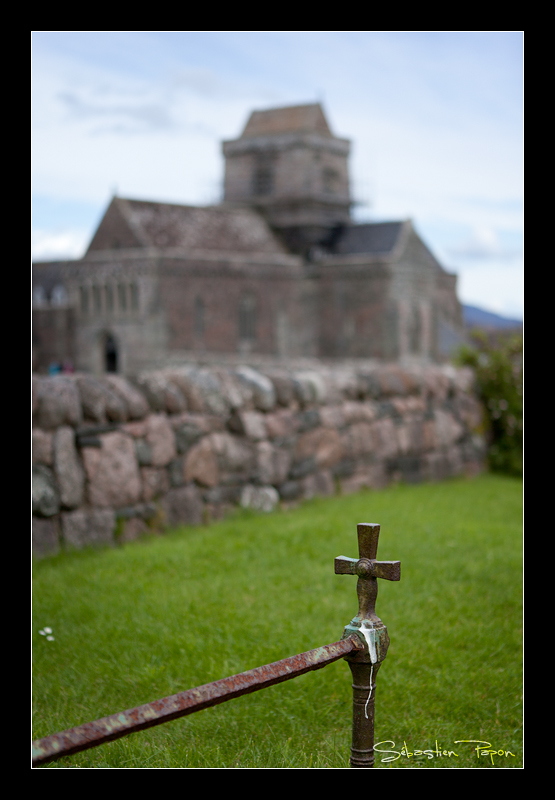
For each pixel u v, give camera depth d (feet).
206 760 14.94
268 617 21.16
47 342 237.04
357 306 248.52
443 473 48.37
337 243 261.03
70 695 17.40
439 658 19.02
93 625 20.76
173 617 20.98
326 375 41.65
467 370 53.21
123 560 26.22
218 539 29.22
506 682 18.06
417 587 23.97
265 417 36.42
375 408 43.91
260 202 264.52
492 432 53.52
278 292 247.29
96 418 29.12
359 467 42.39
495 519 34.04
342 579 24.64
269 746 15.67
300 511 35.55
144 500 30.63
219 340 233.14
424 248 256.11
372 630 12.12
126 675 18.06
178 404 32.68
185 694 10.04
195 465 32.96
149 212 230.48
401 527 31.14
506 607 22.65
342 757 14.99
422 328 255.29
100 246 229.45
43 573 24.91
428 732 16.24
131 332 224.12
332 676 18.29
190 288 226.58
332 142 266.98
